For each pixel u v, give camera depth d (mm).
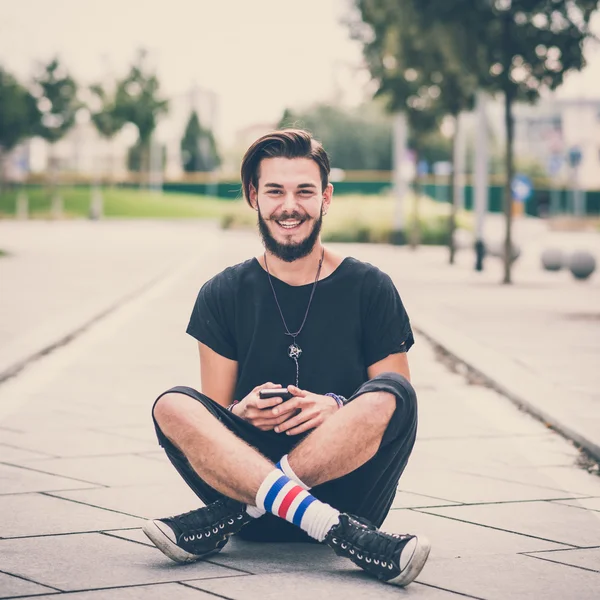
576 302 15609
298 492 3607
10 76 53719
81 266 22625
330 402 3779
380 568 3572
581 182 95750
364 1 25078
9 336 10922
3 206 76312
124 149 113125
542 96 18859
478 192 23266
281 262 3965
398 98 27094
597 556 4027
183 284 18438
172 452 3807
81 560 3891
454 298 16188
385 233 38344
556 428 6723
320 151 3955
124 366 9438
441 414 7324
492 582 3678
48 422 6840
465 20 17969
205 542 3799
